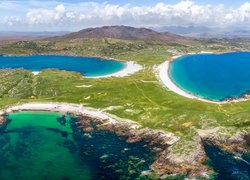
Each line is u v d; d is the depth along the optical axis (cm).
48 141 12781
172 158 10531
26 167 10612
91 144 12338
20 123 15025
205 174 9738
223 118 13612
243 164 10381
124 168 10331
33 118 15675
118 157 11119
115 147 11969
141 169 10231
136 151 11562
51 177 9950
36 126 14588
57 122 15038
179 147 10962
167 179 9544
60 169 10431
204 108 15975
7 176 10044
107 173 10069
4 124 14938
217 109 15700
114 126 14075
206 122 13250
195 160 10412
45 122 15088
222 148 11525
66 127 14338
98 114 15762
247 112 14200
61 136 13275
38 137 13250
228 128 12631
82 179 9769
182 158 10431
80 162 10862
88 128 14038
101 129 13875
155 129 13212
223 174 9750
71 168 10469
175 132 12838
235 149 11444
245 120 13212
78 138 12988
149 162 10669
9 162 10994
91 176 9912
